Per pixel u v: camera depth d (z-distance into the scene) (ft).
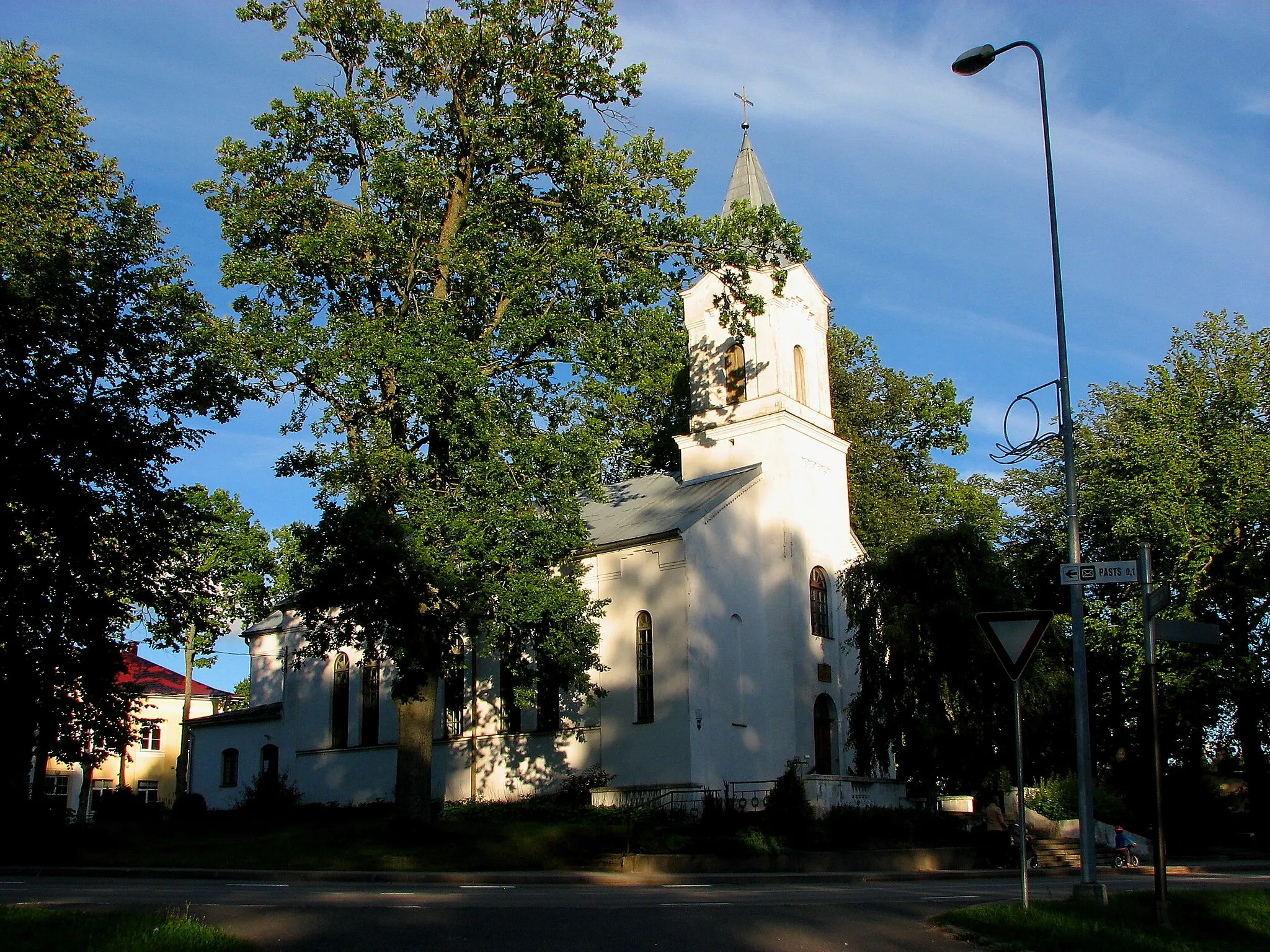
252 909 46.47
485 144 101.76
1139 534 132.36
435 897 55.77
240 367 92.94
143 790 231.91
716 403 139.03
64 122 110.11
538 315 100.48
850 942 39.81
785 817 100.68
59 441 80.38
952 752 103.40
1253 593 130.21
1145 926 41.83
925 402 167.84
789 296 137.59
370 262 97.09
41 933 36.11
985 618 46.68
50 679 80.07
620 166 107.04
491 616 94.58
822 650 130.41
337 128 99.50
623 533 127.34
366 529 88.94
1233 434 134.21
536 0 102.22
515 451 93.30
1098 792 143.95
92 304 84.74
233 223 97.30
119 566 85.20
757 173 146.82
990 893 64.64
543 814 113.19
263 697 172.14
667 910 48.39
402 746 99.55
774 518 130.41
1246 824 158.40
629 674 120.88
